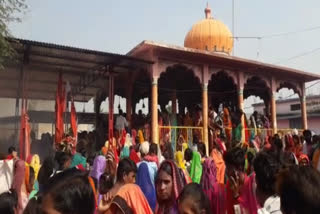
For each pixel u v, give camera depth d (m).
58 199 2.05
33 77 14.16
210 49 21.39
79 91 16.30
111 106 12.95
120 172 4.59
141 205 3.84
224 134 15.14
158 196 3.92
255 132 16.39
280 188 1.92
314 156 6.64
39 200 2.97
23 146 10.84
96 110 17.62
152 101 13.95
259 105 35.91
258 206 3.60
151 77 14.06
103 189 5.22
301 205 1.77
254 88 20.59
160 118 14.98
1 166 5.98
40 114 16.88
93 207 2.19
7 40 9.46
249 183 3.80
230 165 4.03
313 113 32.03
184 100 22.36
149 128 15.79
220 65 16.28
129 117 16.00
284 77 19.02
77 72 14.00
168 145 12.25
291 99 33.94
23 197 5.95
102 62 12.59
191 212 3.04
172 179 3.87
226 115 15.59
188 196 3.07
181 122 17.56
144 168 5.67
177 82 19.55
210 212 3.16
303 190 1.78
